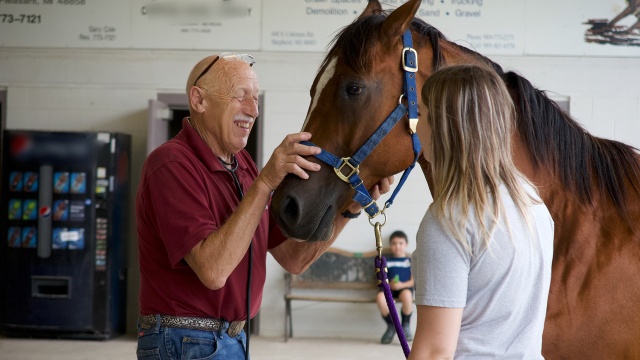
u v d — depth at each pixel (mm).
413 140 2002
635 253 1866
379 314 6652
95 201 6344
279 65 6641
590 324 1844
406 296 6332
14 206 6340
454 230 1495
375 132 1987
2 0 6699
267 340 6469
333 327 6680
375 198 2178
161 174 2072
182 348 2070
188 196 2037
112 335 6453
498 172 1544
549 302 1856
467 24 6496
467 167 1529
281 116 6637
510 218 1522
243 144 2264
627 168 1954
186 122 2232
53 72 6766
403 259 6418
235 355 2141
